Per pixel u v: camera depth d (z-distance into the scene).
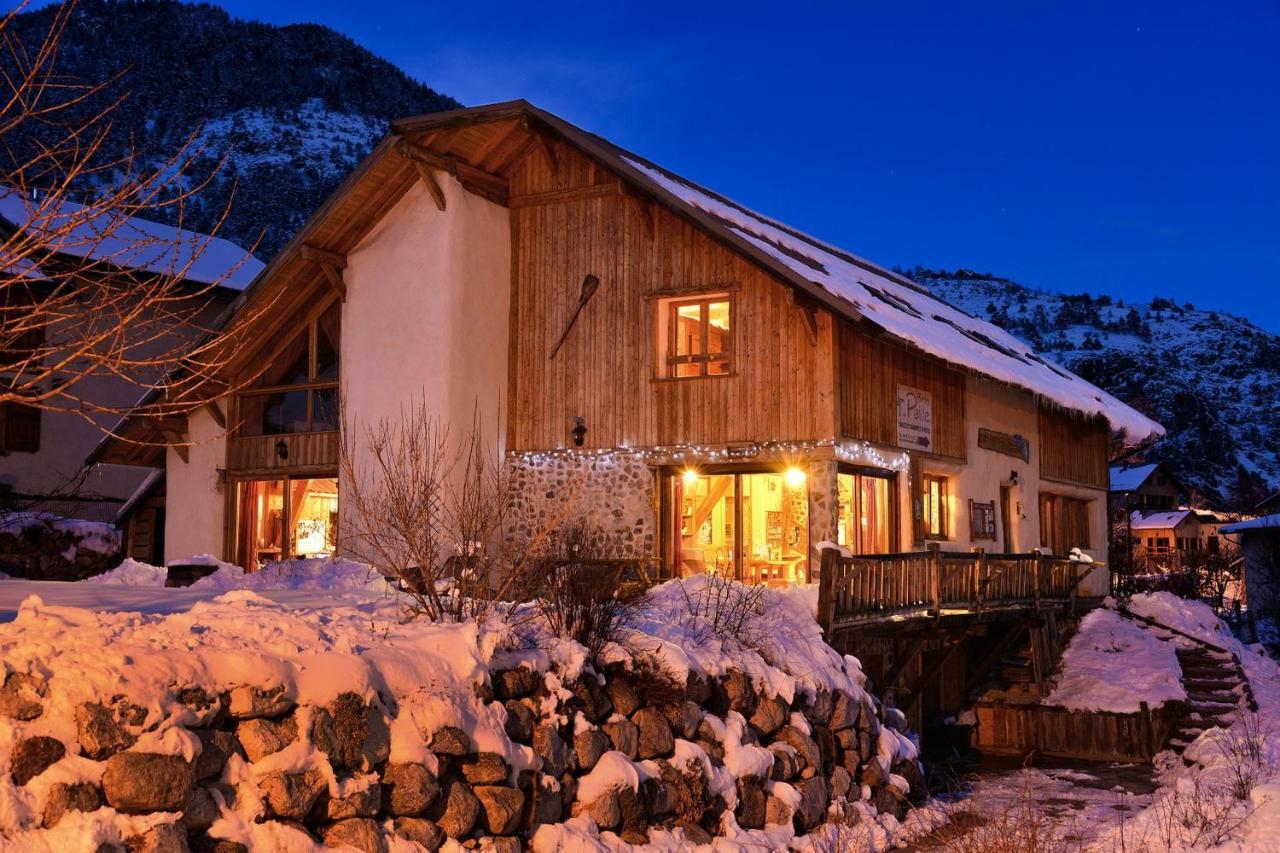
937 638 17.09
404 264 19.39
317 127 156.00
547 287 19.69
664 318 18.86
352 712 7.62
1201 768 16.34
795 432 17.45
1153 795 16.25
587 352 19.23
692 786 10.14
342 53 181.88
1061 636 23.44
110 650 6.72
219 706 6.98
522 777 8.69
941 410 20.81
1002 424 23.48
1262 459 159.00
